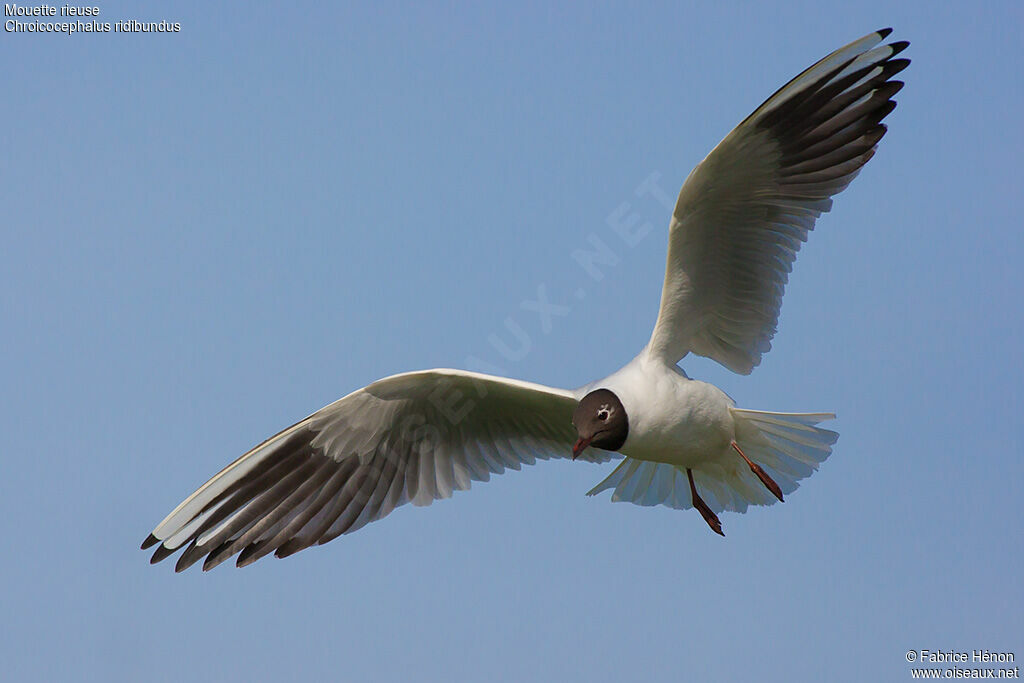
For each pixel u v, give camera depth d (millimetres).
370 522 11852
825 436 10602
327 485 11828
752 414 10617
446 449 12078
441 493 12047
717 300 10914
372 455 11867
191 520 11625
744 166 10062
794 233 10672
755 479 11109
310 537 11648
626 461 11859
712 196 10211
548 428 11922
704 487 11555
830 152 10297
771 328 11008
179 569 11500
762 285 10867
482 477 12164
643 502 11828
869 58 10125
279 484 11719
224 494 11680
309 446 11719
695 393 10516
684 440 10617
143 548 11625
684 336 10969
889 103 10297
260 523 11633
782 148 10070
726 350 11195
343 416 11539
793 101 9938
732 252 10664
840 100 10133
